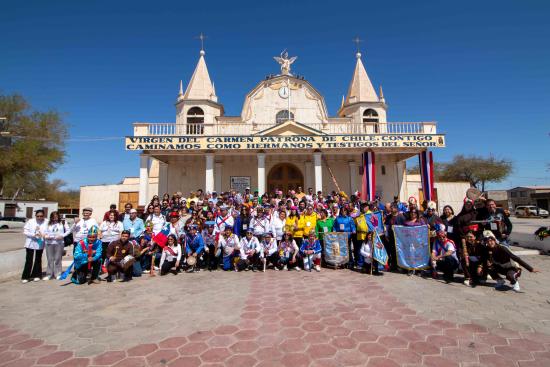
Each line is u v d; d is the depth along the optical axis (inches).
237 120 864.9
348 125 836.0
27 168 1151.0
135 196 951.6
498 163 1962.4
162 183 828.0
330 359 141.5
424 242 314.0
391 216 348.2
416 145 663.1
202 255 372.5
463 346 152.9
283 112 852.0
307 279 301.0
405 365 135.9
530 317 191.5
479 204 311.6
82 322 192.4
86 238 304.5
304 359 141.9
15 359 145.3
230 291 260.2
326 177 838.5
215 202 507.5
